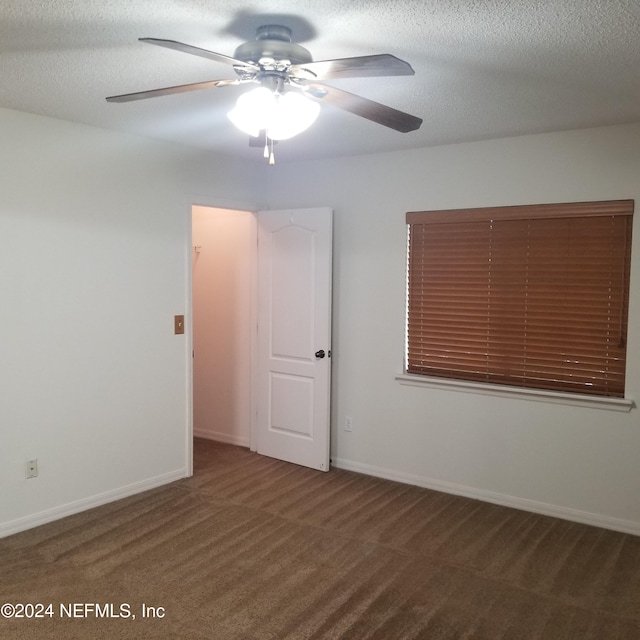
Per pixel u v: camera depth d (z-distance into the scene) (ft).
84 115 10.65
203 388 17.22
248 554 10.06
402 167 13.38
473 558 10.05
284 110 6.82
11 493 10.67
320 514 11.84
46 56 7.67
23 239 10.58
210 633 7.84
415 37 6.93
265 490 13.12
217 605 8.49
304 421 14.74
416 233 13.35
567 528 11.37
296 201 15.15
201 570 9.49
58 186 11.03
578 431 11.59
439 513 12.00
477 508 12.31
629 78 8.24
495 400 12.47
